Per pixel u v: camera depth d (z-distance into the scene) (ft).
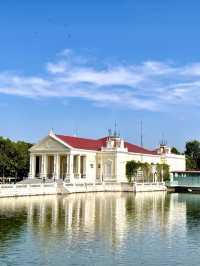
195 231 169.78
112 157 474.08
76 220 194.59
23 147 494.59
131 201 307.37
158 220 201.05
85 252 131.44
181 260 124.57
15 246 137.59
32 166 454.40
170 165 569.23
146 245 142.20
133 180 470.80
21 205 256.52
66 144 440.04
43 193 338.95
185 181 469.57
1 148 467.52
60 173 464.24
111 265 118.73
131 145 542.57
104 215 215.31
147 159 533.14
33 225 177.99
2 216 204.54
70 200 301.43
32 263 119.24
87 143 485.97
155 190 453.17
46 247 136.87
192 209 256.32
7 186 306.76
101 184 406.82
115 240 149.07
